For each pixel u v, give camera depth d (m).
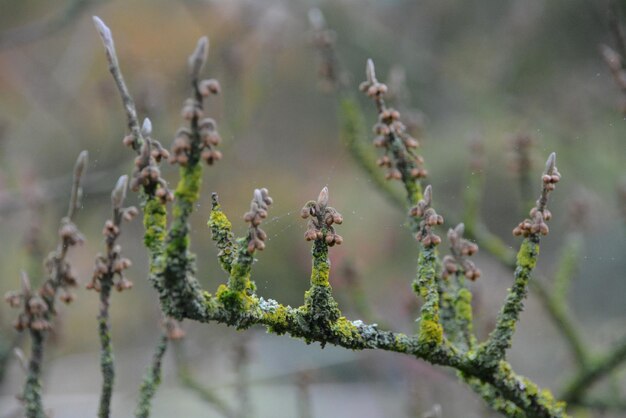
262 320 1.91
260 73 8.23
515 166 3.95
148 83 6.84
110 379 2.08
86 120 10.17
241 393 4.36
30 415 2.08
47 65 10.72
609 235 10.16
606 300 10.28
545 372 8.20
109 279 2.04
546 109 9.24
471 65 11.04
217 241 1.96
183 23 12.56
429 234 2.09
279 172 12.67
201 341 6.89
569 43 10.09
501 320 2.15
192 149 1.71
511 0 11.07
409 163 2.54
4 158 7.53
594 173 7.45
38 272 4.08
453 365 2.14
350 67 10.83
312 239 1.93
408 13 11.96
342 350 8.93
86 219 9.23
